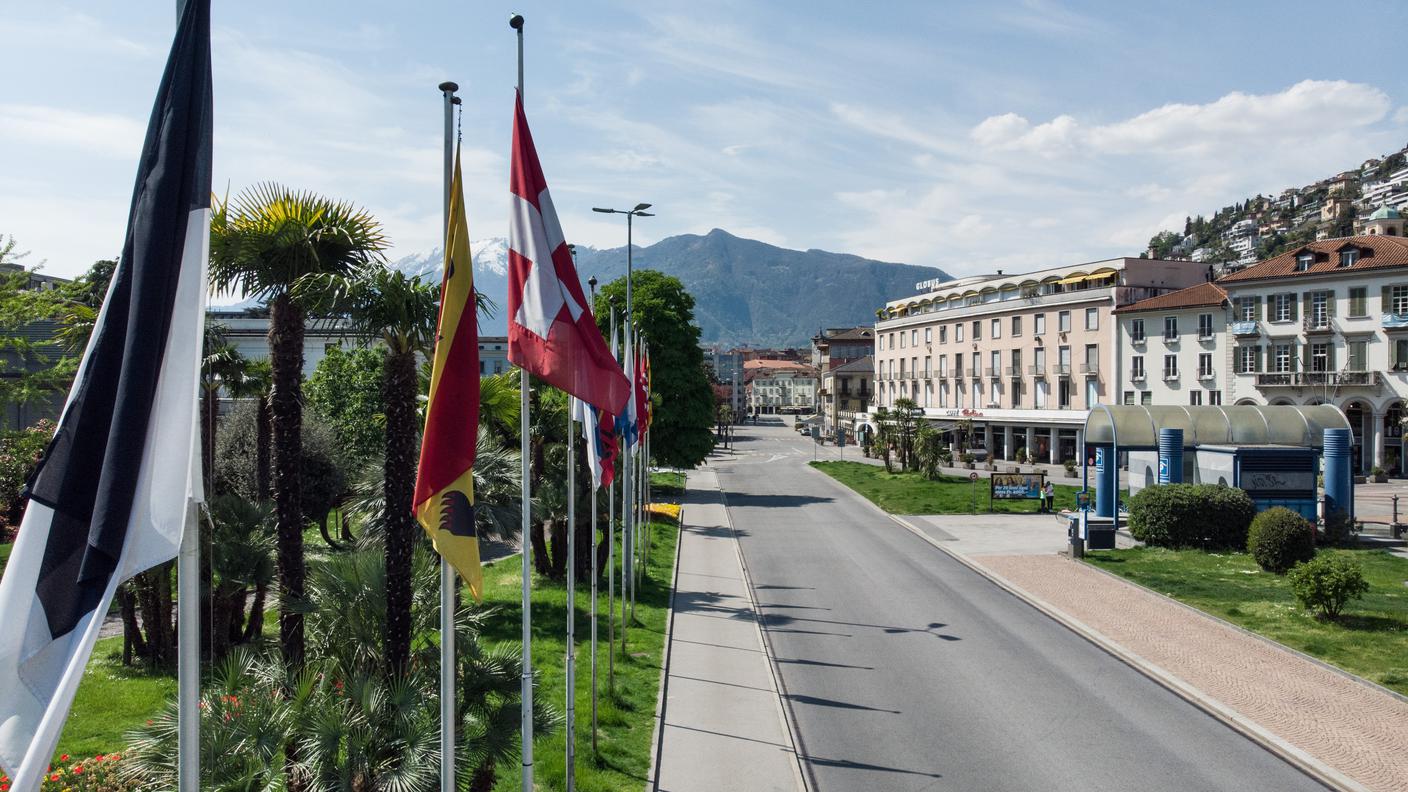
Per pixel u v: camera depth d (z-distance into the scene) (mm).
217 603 16625
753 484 59219
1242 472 31359
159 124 5695
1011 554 30609
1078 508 38000
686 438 50844
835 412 120438
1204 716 14797
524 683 8930
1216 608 21641
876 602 23641
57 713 4789
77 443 5352
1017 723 14500
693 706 15266
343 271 13023
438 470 7559
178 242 5582
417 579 11586
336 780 8586
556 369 8750
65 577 5168
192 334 5574
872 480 59656
